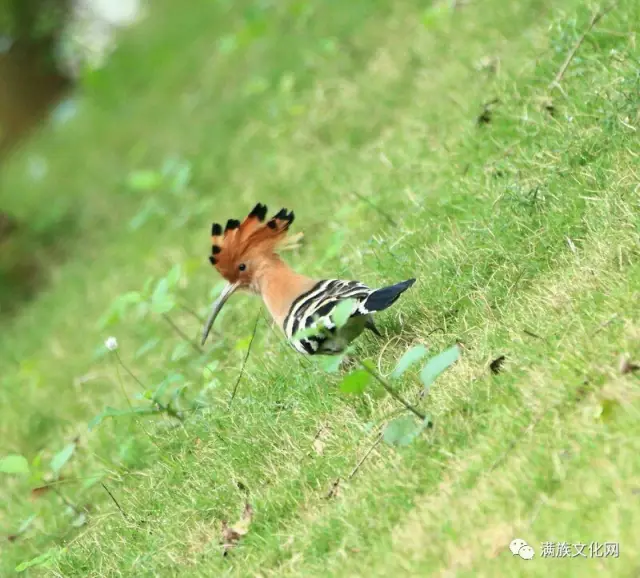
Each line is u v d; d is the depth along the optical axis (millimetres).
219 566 8117
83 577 9109
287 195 15211
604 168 9695
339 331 9133
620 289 8094
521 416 7523
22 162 27578
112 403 12586
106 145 24750
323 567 7367
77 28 30469
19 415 13828
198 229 16781
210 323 10016
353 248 11609
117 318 11969
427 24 15539
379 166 13539
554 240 9406
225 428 9734
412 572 6816
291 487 8336
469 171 11484
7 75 29594
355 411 8750
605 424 7051
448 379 8406
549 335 8172
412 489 7566
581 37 11734
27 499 11406
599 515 6480
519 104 11805
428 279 9977
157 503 9383
